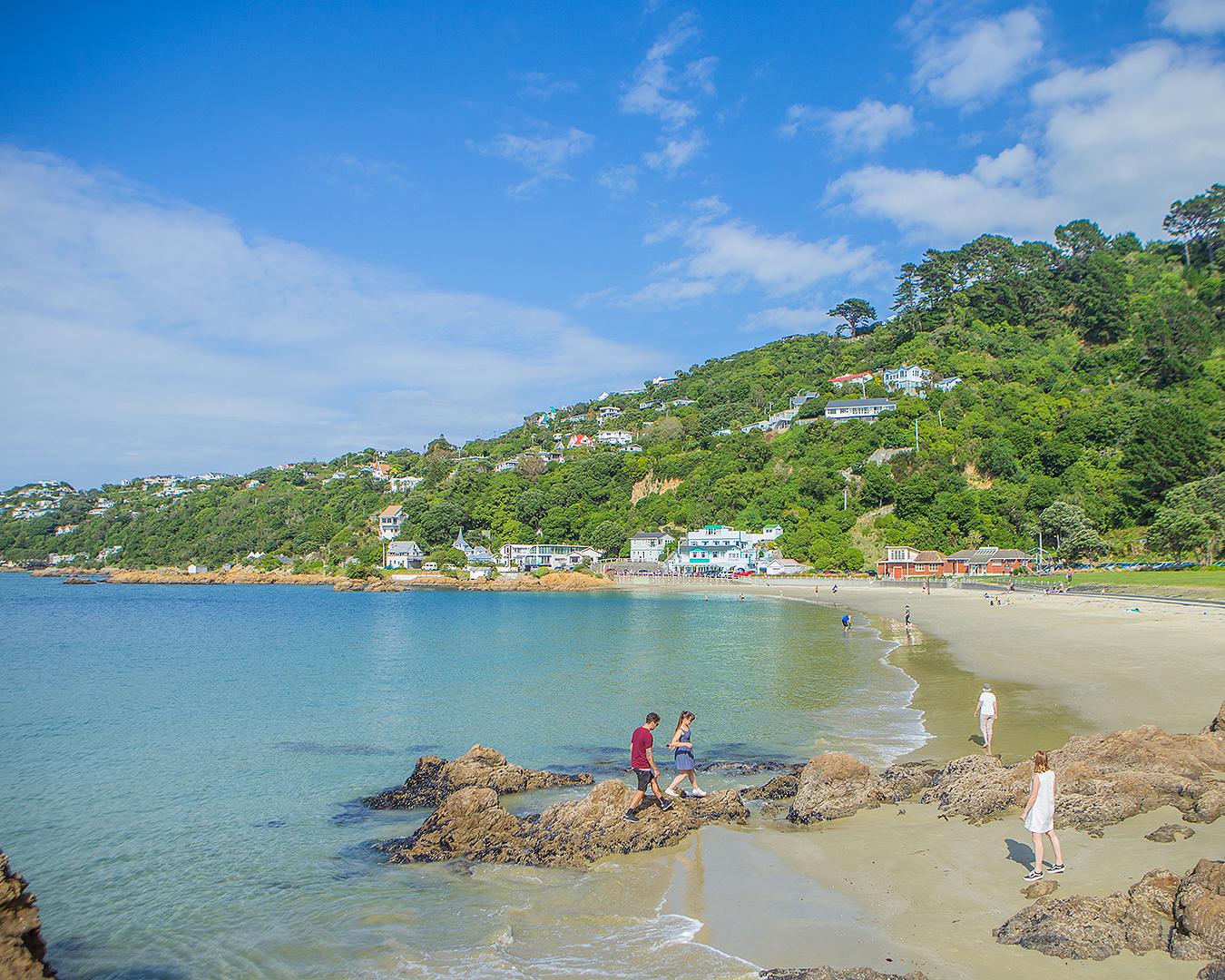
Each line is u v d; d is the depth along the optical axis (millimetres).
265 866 15961
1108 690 28859
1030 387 143500
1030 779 16641
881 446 138625
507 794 19719
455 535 165875
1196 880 10062
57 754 25391
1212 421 117562
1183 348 140000
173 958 12352
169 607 102000
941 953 10039
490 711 31141
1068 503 107875
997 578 98875
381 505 190625
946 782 17656
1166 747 18031
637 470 170625
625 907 12727
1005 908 11219
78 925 13594
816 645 51531
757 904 12352
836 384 172125
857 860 13852
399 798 19938
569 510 164125
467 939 12164
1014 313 168375
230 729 28797
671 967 10508
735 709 30312
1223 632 40719
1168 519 84688
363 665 45344
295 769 23312
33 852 17000
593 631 65250
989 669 36656
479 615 84375
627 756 24047
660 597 112688
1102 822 14555
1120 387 136375
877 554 122250
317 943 12492
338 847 16953
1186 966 9039
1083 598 68812
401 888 14492
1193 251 172250
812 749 23750
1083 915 10047
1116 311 155500
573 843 15461
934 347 164125
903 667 39625
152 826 18547
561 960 11125
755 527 138625
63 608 100625
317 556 175500
